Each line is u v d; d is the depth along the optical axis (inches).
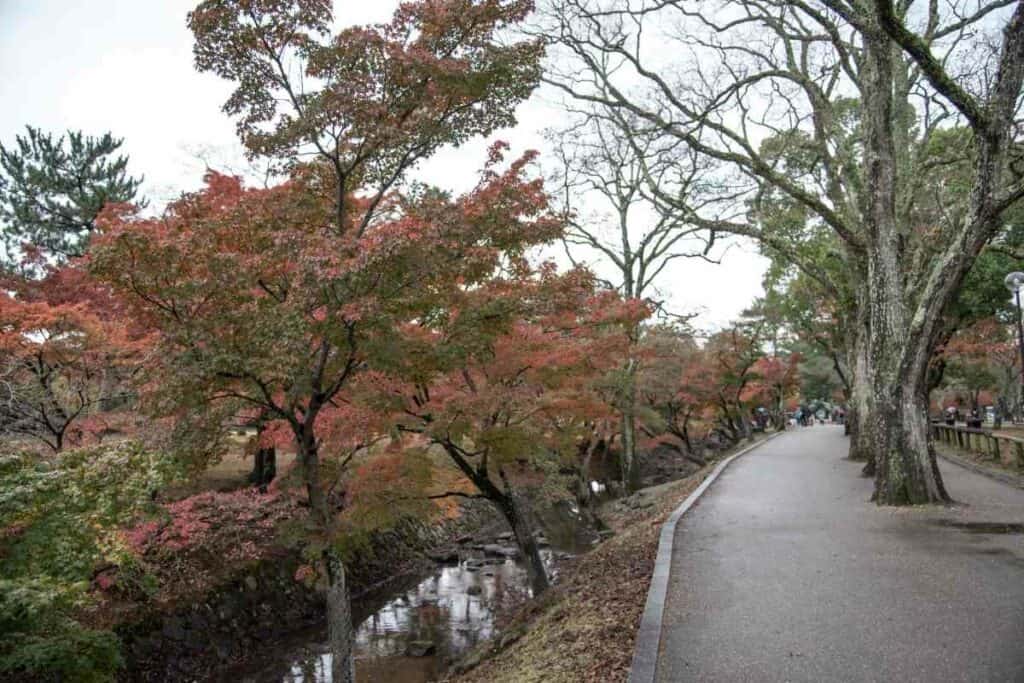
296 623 575.2
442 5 322.3
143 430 400.5
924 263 677.3
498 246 342.3
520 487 580.4
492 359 420.2
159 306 297.0
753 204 878.4
